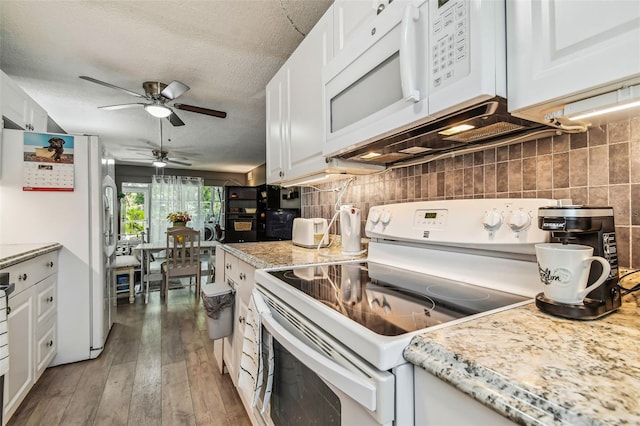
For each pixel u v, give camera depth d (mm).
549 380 375
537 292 788
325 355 674
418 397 505
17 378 1578
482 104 713
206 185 7746
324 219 1972
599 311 595
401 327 590
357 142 1085
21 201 2102
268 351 987
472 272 961
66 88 2764
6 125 2182
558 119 725
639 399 333
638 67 481
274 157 2002
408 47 799
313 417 770
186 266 3877
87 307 2260
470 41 681
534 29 622
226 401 1751
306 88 1577
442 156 1241
